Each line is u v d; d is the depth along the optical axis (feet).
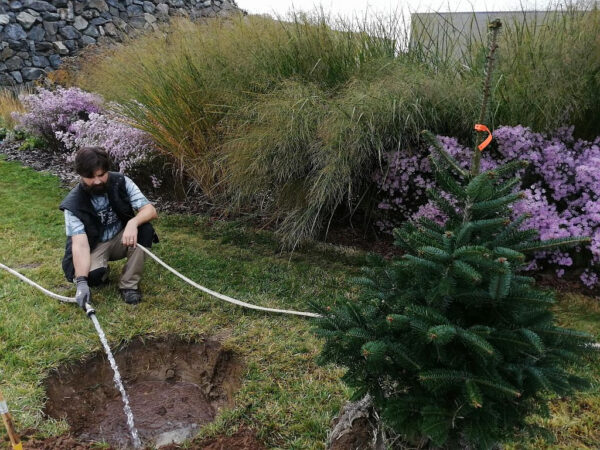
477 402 5.15
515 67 13.71
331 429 7.78
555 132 13.30
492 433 5.78
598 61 12.83
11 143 26.84
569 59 13.00
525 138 12.51
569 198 13.14
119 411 9.48
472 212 6.07
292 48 16.24
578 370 9.34
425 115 13.74
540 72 13.16
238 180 15.02
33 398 8.61
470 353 5.75
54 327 10.57
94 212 11.37
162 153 18.07
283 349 10.12
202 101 16.74
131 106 18.15
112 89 20.49
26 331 10.33
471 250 5.36
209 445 7.88
